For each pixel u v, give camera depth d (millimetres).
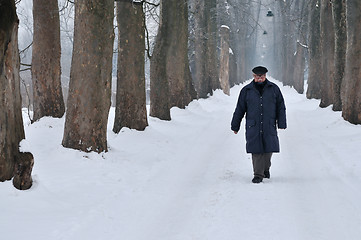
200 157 15398
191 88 37719
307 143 17672
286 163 13891
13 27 8219
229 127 24188
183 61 29891
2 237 6984
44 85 20641
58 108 20922
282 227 7824
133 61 19250
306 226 7867
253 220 8242
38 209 8430
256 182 11180
